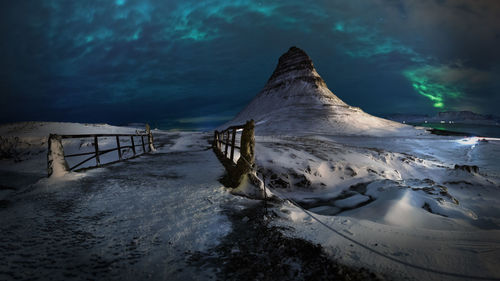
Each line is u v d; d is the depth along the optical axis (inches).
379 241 118.4
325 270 93.7
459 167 569.9
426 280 83.9
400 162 638.5
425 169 614.2
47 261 95.1
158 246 113.1
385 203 252.7
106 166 329.1
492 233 123.1
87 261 97.3
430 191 310.7
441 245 111.3
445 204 264.8
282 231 128.5
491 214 337.1
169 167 329.7
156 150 637.9
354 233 130.0
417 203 259.0
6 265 90.3
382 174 492.1
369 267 93.7
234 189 211.0
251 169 214.7
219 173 285.0
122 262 98.1
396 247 110.8
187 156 476.4
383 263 96.5
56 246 107.6
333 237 124.2
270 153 493.7
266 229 132.5
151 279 87.7
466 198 419.8
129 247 110.8
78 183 222.1
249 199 190.4
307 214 168.1
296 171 414.3
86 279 85.5
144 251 107.9
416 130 2984.7
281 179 394.9
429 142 1707.7
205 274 92.1
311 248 110.0
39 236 116.2
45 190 196.4
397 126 3447.3
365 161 545.3
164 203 173.9
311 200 343.3
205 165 349.4
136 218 145.6
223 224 140.6
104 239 117.4
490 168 799.1
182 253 107.7
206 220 145.7
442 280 83.5
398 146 1461.6
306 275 91.6
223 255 107.0
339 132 2760.8
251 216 153.5
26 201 168.2
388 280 84.8
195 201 180.4
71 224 132.6
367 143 1615.4
